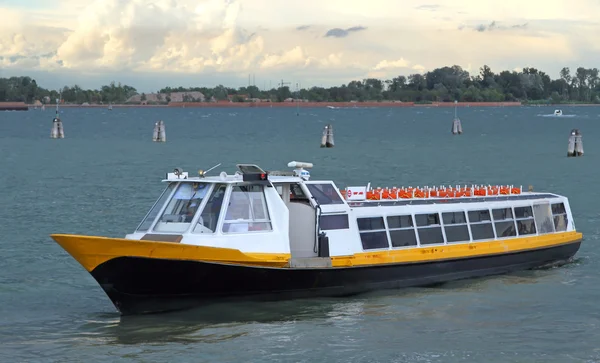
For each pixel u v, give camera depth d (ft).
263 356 72.43
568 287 97.66
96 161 287.48
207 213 85.30
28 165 267.59
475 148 372.17
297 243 90.89
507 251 103.45
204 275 82.48
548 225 110.42
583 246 123.44
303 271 86.69
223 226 84.69
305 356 72.54
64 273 103.65
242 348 74.38
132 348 74.33
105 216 152.35
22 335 78.28
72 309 87.66
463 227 100.94
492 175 246.06
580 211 160.45
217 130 587.68
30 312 86.43
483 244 101.91
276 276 85.61
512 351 74.79
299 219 90.89
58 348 74.43
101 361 71.10
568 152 315.58
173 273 81.30
